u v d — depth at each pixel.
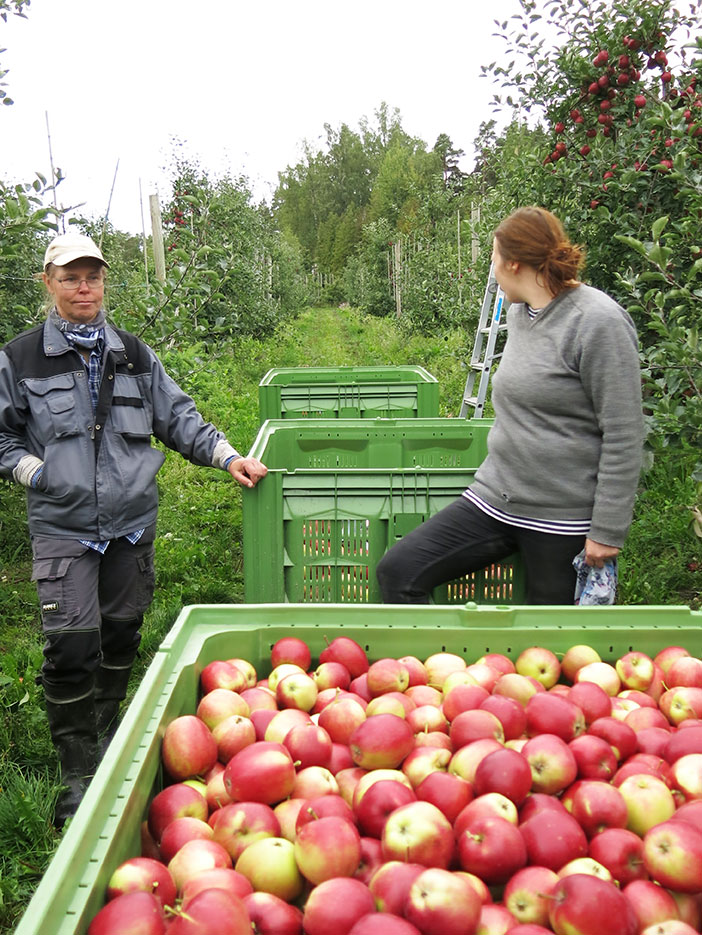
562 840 1.55
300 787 1.81
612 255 6.49
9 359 3.14
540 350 3.03
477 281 11.00
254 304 20.59
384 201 62.38
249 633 2.36
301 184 97.19
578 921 1.33
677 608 2.38
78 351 3.20
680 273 5.71
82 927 1.28
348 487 3.58
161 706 1.88
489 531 3.25
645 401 4.34
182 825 1.66
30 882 2.90
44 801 3.24
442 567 3.30
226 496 7.36
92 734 3.33
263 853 1.56
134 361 3.36
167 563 5.80
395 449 5.00
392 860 1.53
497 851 1.51
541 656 2.27
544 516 3.11
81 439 3.15
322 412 6.87
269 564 3.59
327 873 1.49
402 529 3.58
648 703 2.20
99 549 3.22
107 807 1.49
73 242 3.10
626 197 6.21
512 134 9.16
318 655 2.39
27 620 5.03
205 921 1.29
